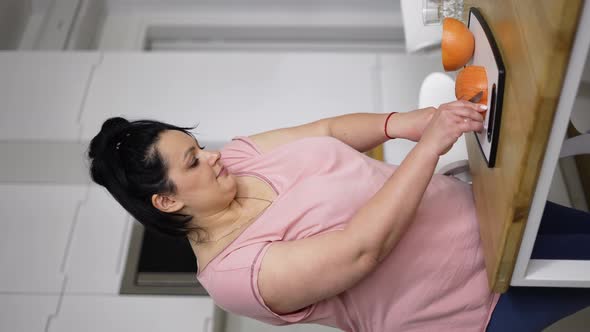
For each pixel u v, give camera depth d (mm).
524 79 645
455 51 895
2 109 1934
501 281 827
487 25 823
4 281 1556
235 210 915
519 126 662
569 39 539
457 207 965
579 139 1075
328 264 804
